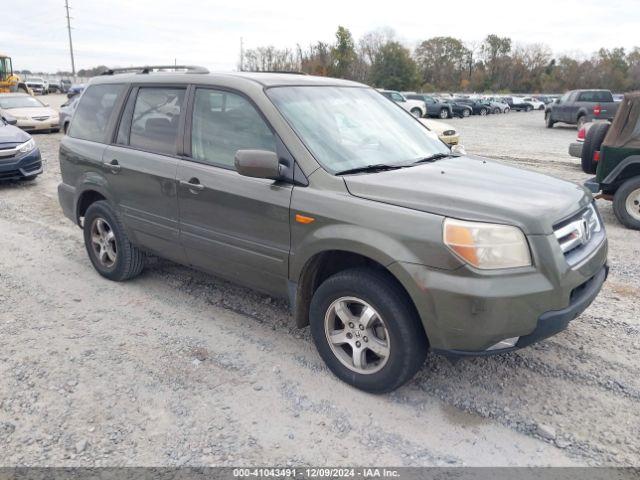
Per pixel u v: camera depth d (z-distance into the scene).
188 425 3.06
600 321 4.29
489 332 2.83
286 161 3.48
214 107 4.00
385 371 3.17
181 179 4.07
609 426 3.04
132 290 4.96
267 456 2.82
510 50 82.12
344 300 3.30
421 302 2.91
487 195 3.09
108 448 2.88
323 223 3.24
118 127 4.77
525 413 3.15
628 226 7.08
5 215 7.73
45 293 4.90
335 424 3.06
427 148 4.18
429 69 80.50
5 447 2.88
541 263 2.88
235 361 3.72
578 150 8.88
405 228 2.96
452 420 3.09
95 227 5.14
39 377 3.52
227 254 3.88
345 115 3.97
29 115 18.20
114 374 3.56
